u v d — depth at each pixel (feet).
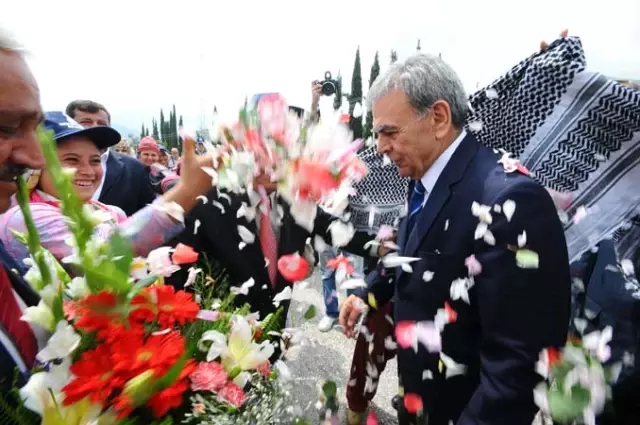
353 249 5.83
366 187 5.89
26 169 1.97
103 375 1.82
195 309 2.33
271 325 2.99
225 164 2.87
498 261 3.49
